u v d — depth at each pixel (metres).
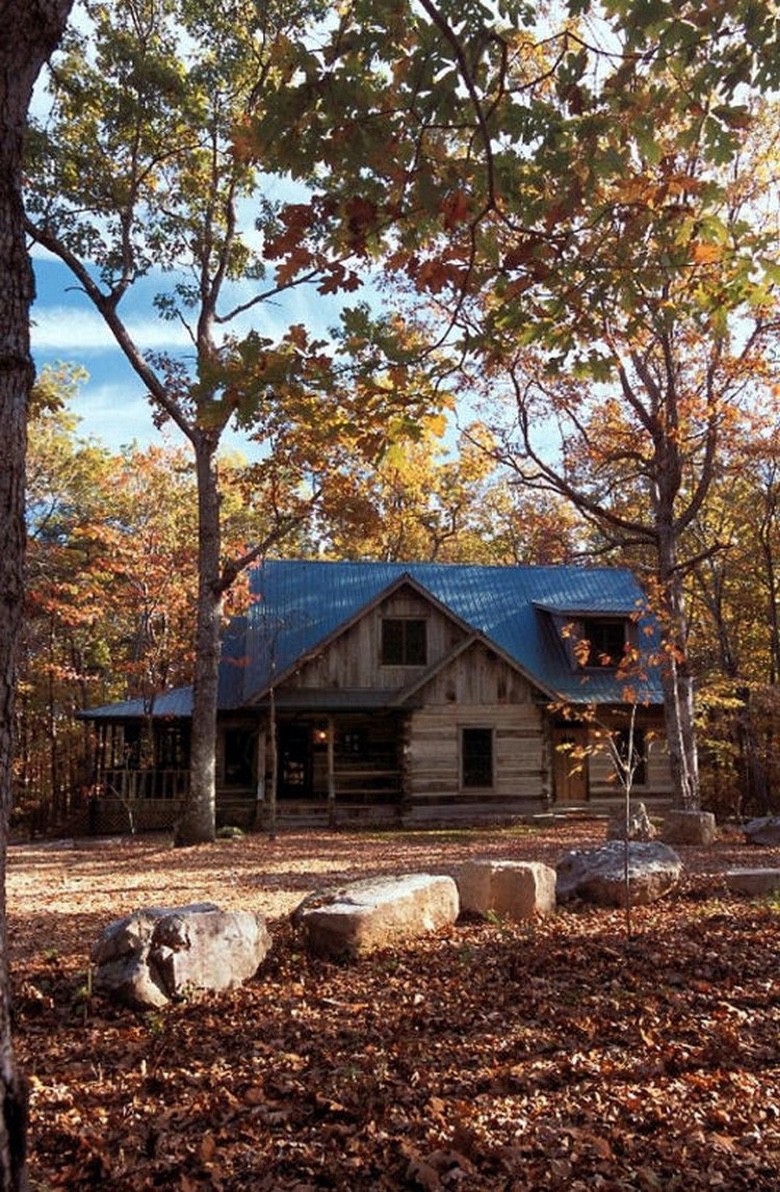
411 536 46.41
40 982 7.36
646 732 27.73
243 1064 5.62
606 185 5.93
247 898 11.40
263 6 17.12
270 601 28.91
